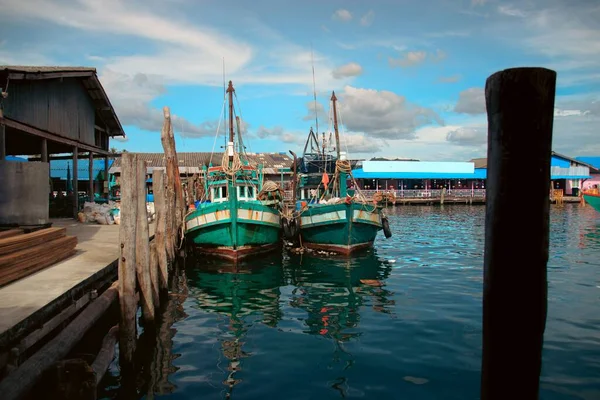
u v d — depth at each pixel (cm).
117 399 634
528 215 287
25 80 1546
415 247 2100
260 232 1714
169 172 1650
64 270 891
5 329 525
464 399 616
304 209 1869
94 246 1238
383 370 710
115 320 980
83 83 2130
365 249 1908
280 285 1334
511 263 293
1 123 1387
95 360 638
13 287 740
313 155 3136
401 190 5503
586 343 798
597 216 3753
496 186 296
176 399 634
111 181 4088
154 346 839
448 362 732
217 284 1361
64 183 3919
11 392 438
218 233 1644
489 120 302
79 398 496
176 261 1689
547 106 285
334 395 634
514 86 282
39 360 505
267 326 948
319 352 792
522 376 301
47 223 1052
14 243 799
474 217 3878
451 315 977
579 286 1234
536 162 285
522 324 296
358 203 1772
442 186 6006
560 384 647
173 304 1141
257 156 5066
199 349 822
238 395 642
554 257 1728
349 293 1210
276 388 660
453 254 1881
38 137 1748
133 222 759
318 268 1583
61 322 671
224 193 1922
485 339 315
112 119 2588
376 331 888
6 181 1010
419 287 1252
